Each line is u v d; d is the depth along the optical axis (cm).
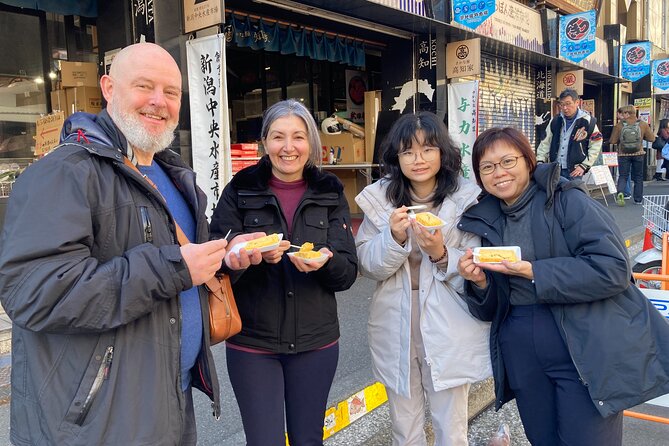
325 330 210
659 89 1788
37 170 138
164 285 139
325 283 209
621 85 1659
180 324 156
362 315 477
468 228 218
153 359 147
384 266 218
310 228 208
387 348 232
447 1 795
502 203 216
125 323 136
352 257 214
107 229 144
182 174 182
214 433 278
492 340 219
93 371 139
